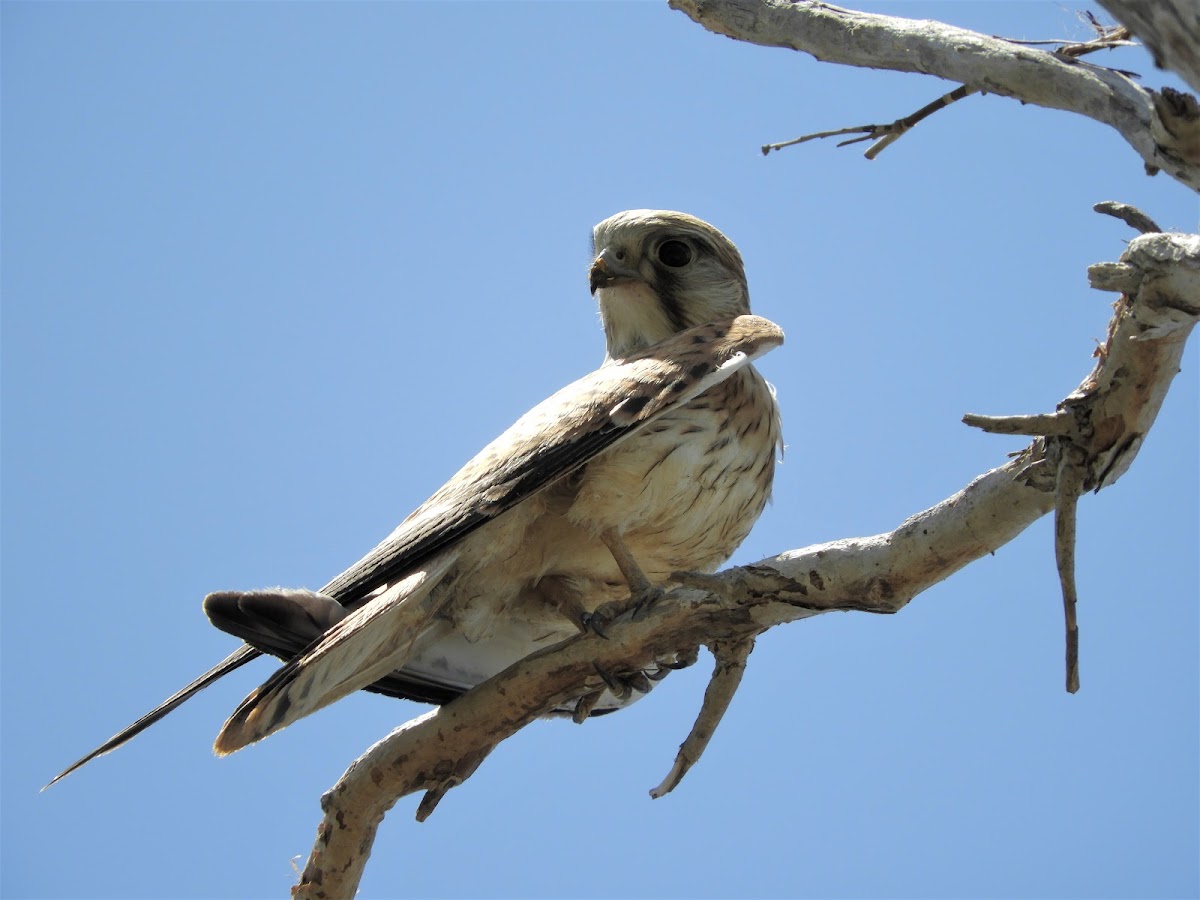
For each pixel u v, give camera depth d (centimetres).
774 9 823
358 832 990
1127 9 588
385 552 985
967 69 749
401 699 1092
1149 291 692
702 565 1125
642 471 1016
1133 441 754
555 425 1002
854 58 799
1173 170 647
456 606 1038
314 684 897
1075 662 768
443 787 973
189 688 944
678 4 854
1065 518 763
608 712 1098
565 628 1110
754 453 1093
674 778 922
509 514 1010
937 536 828
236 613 925
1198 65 573
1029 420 752
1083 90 711
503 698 939
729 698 926
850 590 852
